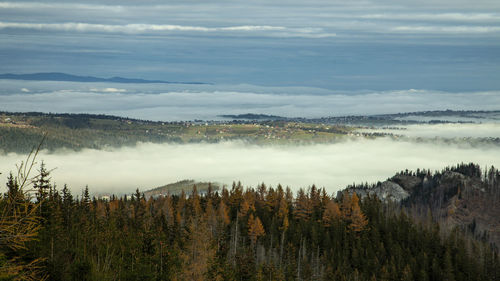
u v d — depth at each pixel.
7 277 17.22
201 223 106.31
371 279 125.31
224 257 96.88
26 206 16.14
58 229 67.06
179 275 71.56
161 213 138.12
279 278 103.44
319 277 116.81
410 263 135.50
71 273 49.66
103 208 132.88
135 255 65.81
